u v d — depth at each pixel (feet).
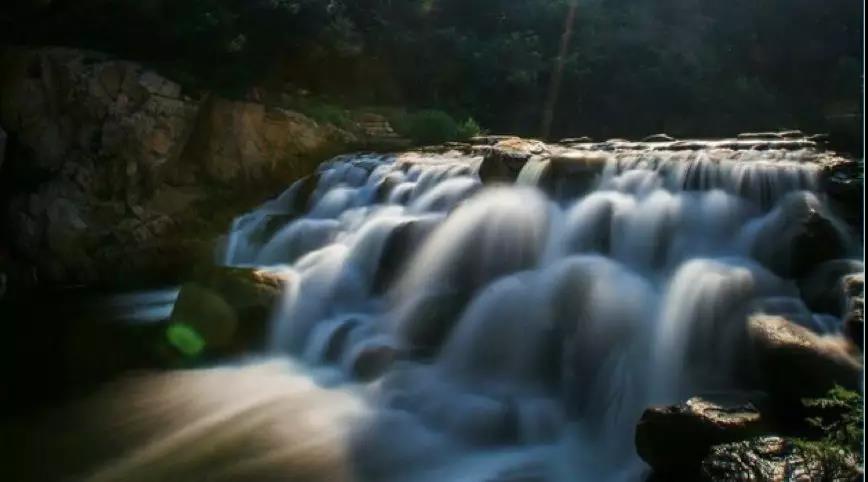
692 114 73.97
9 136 42.29
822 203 24.85
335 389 24.72
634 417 20.47
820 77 82.58
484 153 38.91
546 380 22.88
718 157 30.76
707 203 26.96
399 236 31.32
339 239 34.60
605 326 22.70
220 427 21.67
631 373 21.31
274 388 24.91
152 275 41.63
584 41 74.59
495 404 22.06
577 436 20.93
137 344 29.55
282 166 46.24
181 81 45.60
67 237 40.57
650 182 29.09
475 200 30.86
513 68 68.13
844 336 18.51
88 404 23.52
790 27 82.94
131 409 23.11
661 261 26.22
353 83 61.16
